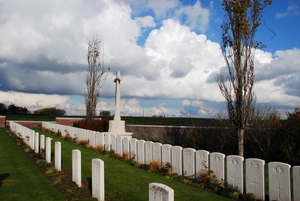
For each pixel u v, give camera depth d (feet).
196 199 24.68
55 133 84.94
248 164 26.22
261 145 44.73
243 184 28.35
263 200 24.89
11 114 206.28
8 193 26.16
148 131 81.82
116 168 36.73
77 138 67.00
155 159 37.70
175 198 24.86
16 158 43.42
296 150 38.24
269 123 43.93
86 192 26.43
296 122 38.50
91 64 90.48
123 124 65.31
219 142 52.90
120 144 46.68
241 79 36.81
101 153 49.29
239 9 36.40
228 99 38.06
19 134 70.59
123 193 26.30
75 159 28.84
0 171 34.71
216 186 27.71
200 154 30.86
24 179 31.01
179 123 127.65
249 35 36.94
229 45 37.83
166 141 68.85
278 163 24.16
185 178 31.81
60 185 28.96
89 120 88.48
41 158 42.75
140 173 34.12
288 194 23.45
